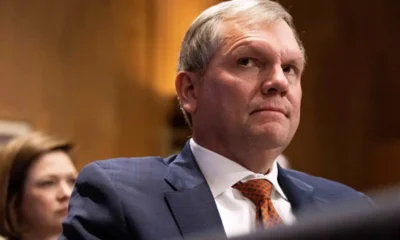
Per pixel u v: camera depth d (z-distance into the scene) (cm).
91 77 843
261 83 246
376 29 1092
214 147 256
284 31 256
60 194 411
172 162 262
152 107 902
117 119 863
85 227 224
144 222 222
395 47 1095
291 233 51
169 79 920
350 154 1070
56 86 809
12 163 414
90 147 833
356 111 1077
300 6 1060
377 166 1075
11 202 410
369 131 1080
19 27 784
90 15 848
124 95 875
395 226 48
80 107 828
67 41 823
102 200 229
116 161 251
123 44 880
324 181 291
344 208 52
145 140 889
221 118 250
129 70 882
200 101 261
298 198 262
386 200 50
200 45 261
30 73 789
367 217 49
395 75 1090
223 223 239
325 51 1071
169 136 913
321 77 1068
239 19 257
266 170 261
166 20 924
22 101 779
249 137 244
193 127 268
